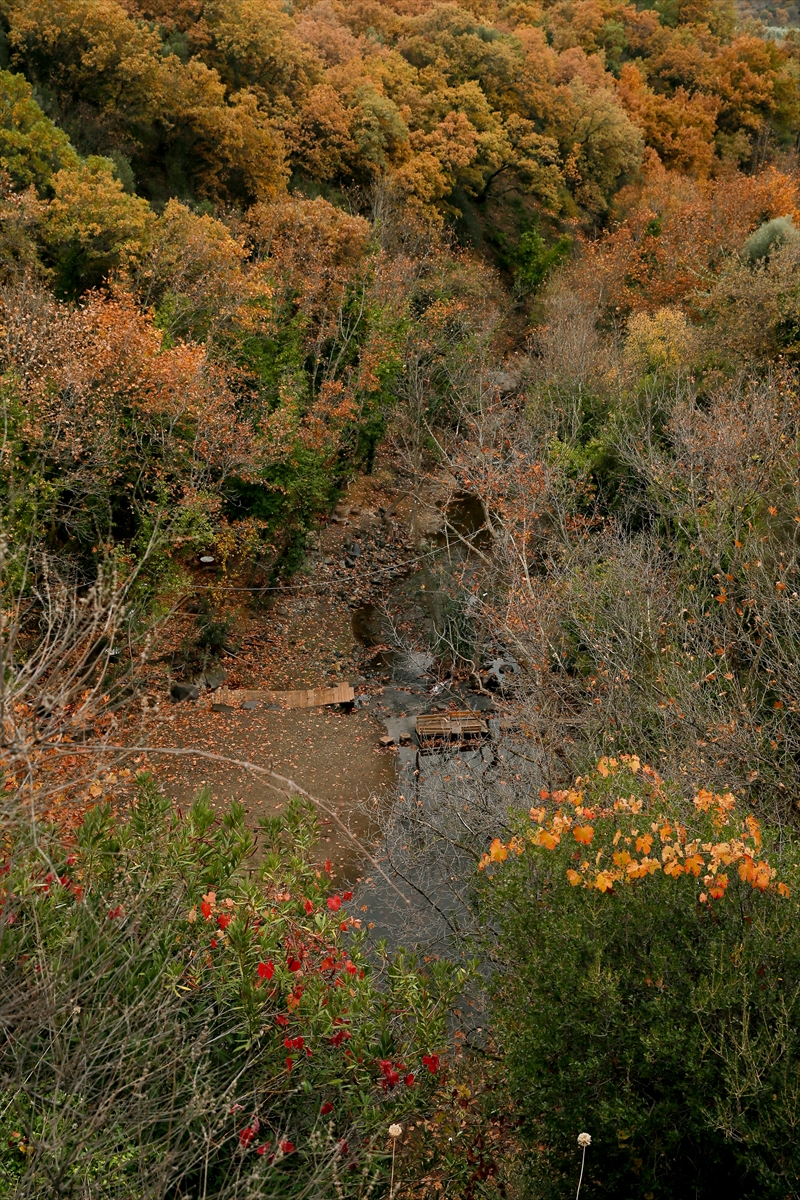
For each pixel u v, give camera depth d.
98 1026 4.90
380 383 28.39
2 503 14.43
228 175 36.56
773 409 16.03
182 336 23.12
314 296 27.69
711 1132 5.62
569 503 18.91
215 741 19.09
